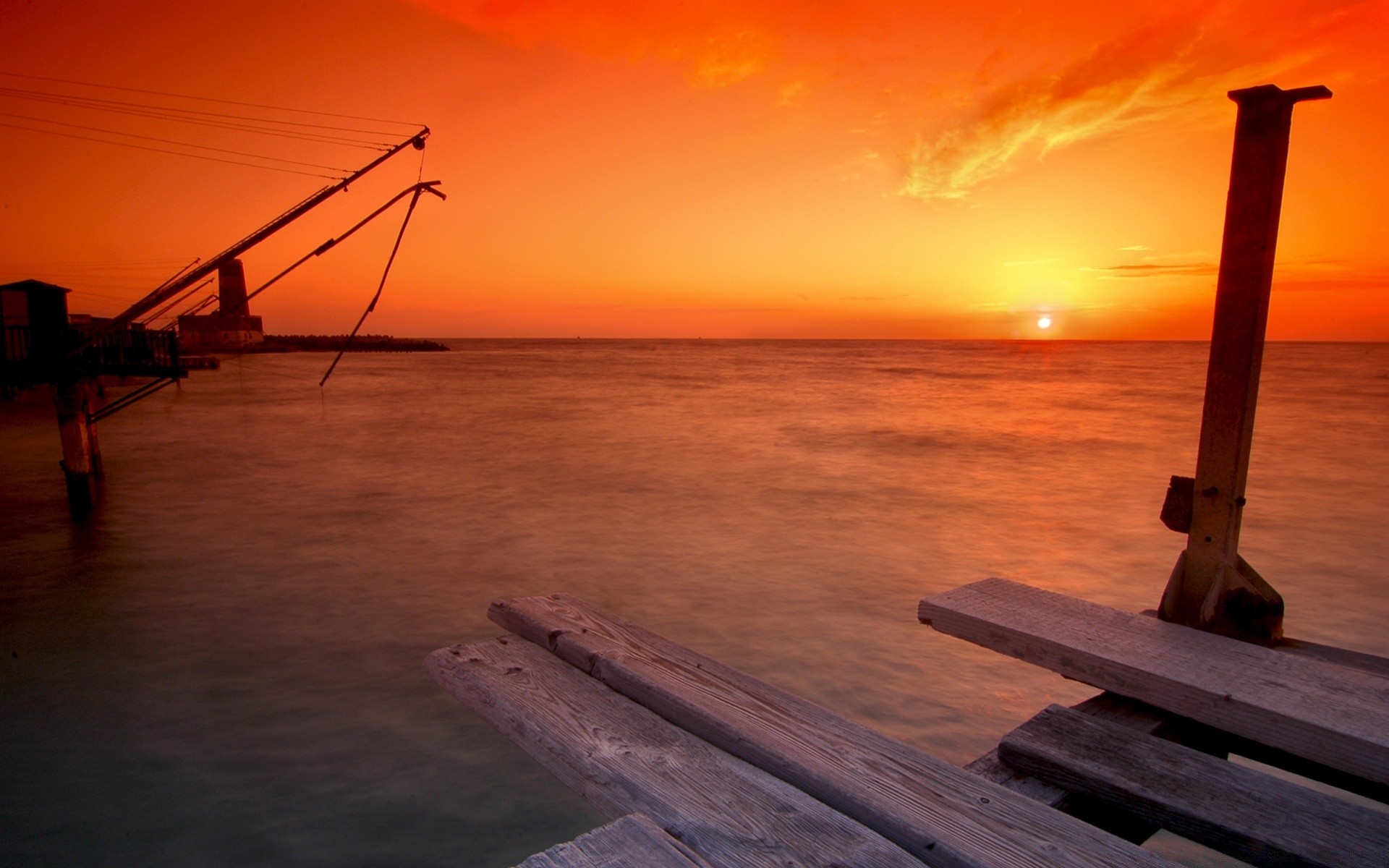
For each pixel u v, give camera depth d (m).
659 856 1.23
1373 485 16.81
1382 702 1.73
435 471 18.97
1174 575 2.39
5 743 5.99
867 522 13.53
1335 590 9.65
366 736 6.14
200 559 11.24
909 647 7.84
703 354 175.38
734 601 9.29
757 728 1.68
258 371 82.75
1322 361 123.50
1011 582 2.67
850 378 69.62
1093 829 1.36
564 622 2.36
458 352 194.12
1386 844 1.38
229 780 5.52
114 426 30.30
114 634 8.27
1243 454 2.27
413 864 4.68
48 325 15.86
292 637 8.16
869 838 1.34
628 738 1.74
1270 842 1.39
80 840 4.83
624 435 26.45
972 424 29.92
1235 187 2.31
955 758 5.74
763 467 19.53
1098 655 2.02
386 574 10.42
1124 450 22.77
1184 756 1.69
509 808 5.24
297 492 16.38
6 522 13.90
